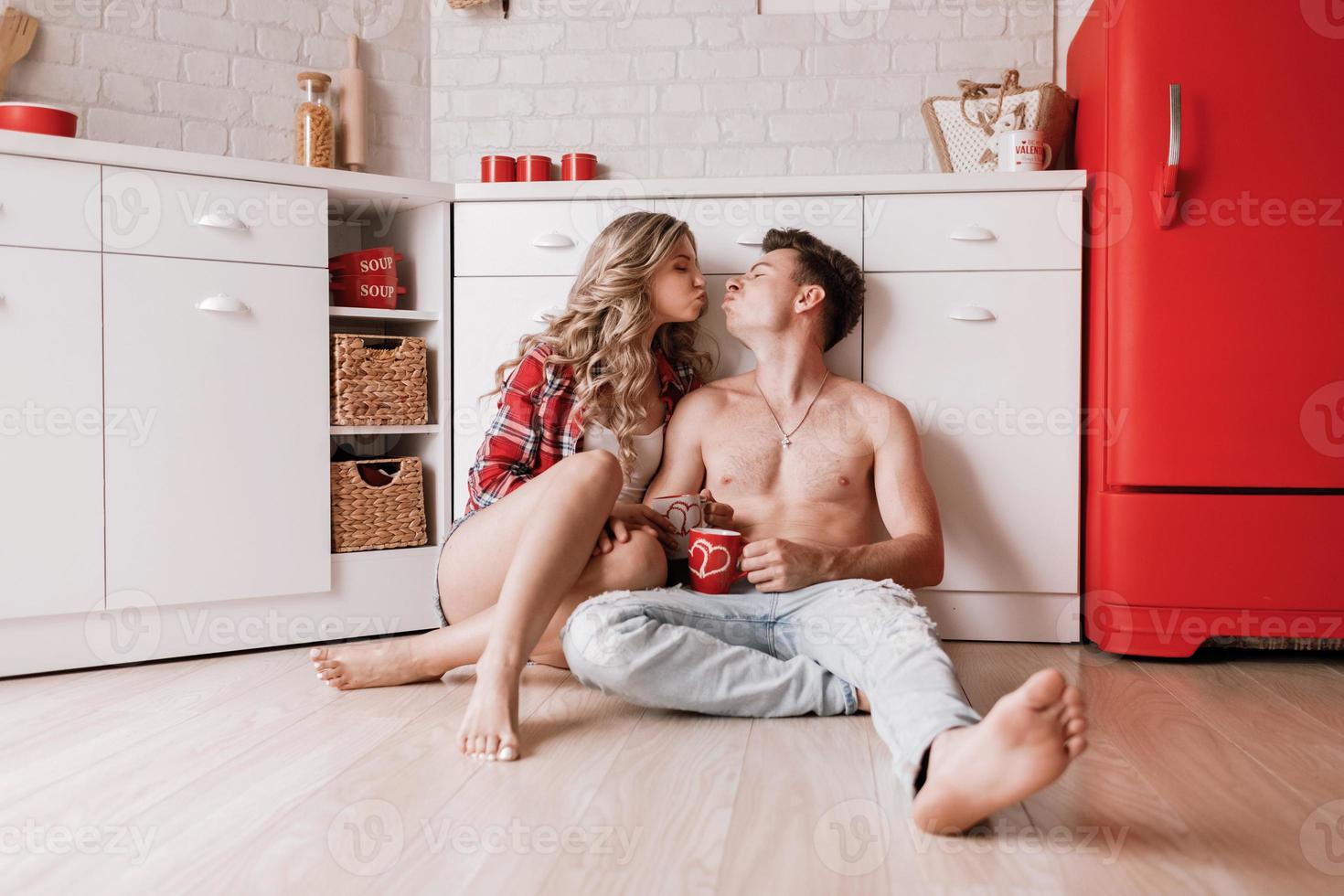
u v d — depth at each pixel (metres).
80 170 1.68
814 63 2.41
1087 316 1.97
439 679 1.63
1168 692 1.59
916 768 0.99
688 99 2.45
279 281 1.88
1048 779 0.88
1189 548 1.81
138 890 0.84
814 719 1.40
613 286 1.77
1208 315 1.80
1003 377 1.94
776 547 1.44
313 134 2.25
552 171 2.48
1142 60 1.80
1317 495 1.79
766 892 0.84
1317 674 1.73
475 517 1.59
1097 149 1.95
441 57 2.52
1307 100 1.76
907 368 1.96
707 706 1.37
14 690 1.56
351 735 1.31
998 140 2.05
